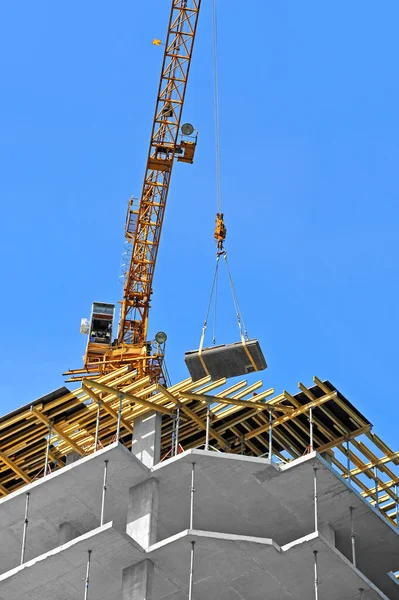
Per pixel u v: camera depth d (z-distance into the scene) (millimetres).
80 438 67500
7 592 61406
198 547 59594
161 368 105688
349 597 62062
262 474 62906
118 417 64188
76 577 60844
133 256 109562
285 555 60188
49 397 65438
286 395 65812
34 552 66125
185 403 65875
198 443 68938
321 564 60656
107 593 61469
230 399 65125
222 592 61500
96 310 107000
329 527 65062
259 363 74375
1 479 69125
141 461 63375
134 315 112188
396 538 65562
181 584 60906
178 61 101875
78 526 65000
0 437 66625
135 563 60250
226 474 62938
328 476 63031
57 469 68562
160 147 104062
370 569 67625
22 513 64250
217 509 64312
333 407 66250
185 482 63188
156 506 62781
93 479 62906
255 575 60812
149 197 107375
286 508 64312
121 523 64625
